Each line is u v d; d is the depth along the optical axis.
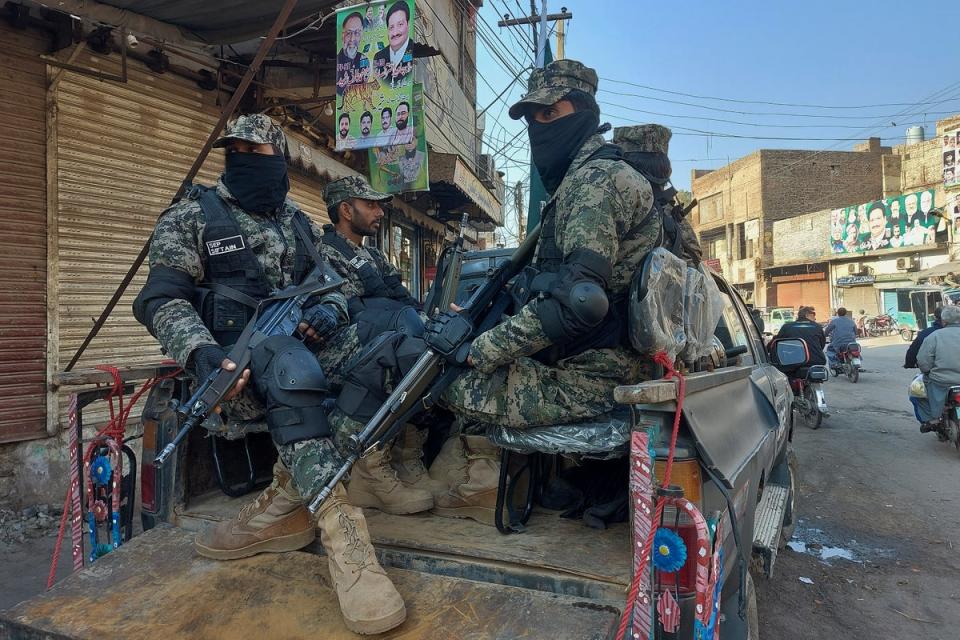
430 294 3.21
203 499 2.38
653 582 1.44
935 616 3.28
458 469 2.37
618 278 1.88
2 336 4.42
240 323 2.15
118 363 5.07
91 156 4.88
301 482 1.72
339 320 2.40
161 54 5.23
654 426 1.47
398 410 1.80
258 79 5.77
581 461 2.20
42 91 4.57
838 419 8.74
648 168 2.11
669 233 2.06
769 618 3.26
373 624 1.46
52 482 4.66
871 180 37.84
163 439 2.24
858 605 3.40
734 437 1.93
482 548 1.79
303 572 1.78
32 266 4.56
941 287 22.55
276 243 2.28
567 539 1.86
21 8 4.34
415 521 2.11
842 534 4.43
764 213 37.94
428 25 8.23
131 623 1.60
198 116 5.71
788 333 8.16
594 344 1.88
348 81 5.15
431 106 8.42
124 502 2.41
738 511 1.83
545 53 9.62
